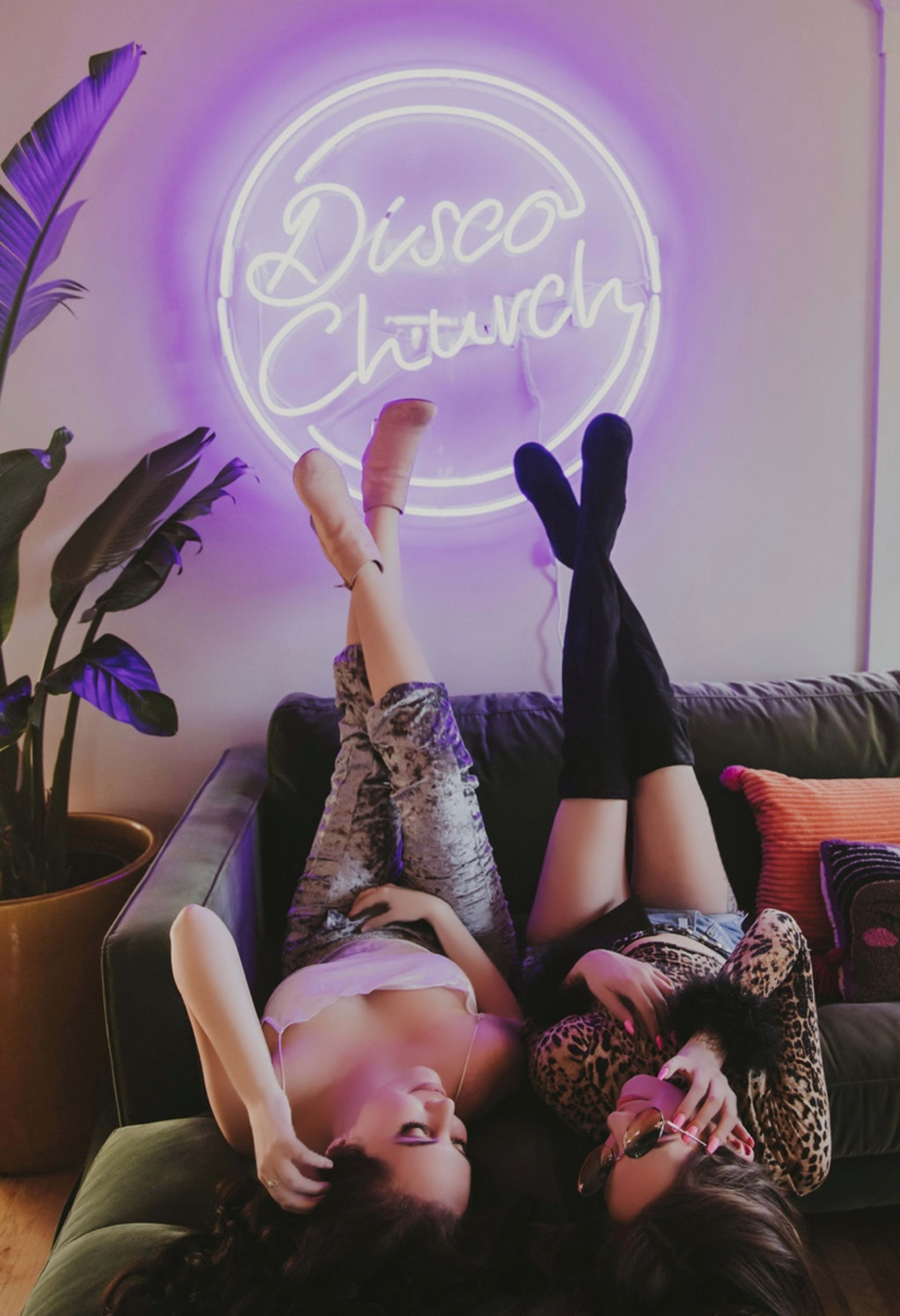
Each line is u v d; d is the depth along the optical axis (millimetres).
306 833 2191
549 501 2242
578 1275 1227
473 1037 1632
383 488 2150
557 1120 1641
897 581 2527
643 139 2322
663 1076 1350
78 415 2309
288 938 1969
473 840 1941
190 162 2230
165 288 2271
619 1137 1290
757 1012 1438
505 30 2256
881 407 2451
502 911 1999
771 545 2508
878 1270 1740
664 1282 1104
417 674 1930
